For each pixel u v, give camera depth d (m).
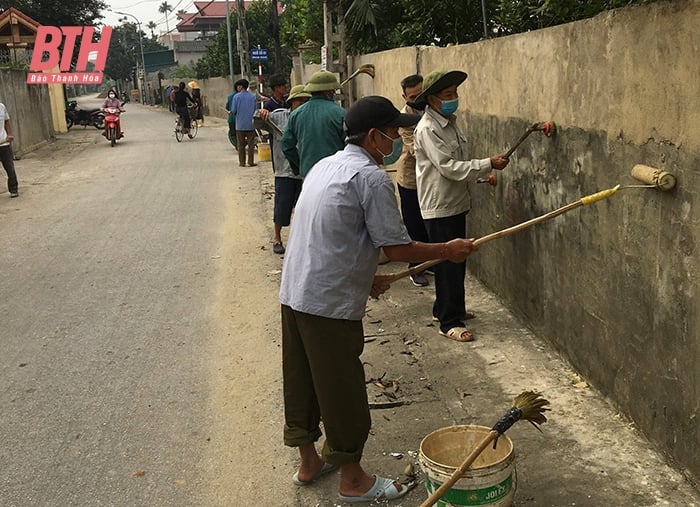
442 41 9.16
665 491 3.18
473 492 2.80
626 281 3.62
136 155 17.23
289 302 3.08
